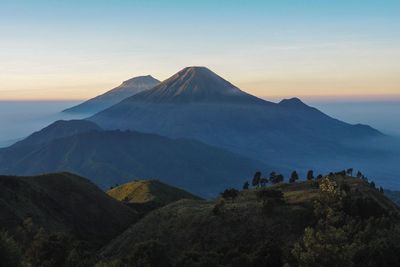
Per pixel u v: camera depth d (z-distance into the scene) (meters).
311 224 84.00
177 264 59.94
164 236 91.25
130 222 132.62
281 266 63.88
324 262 47.75
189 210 101.06
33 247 65.94
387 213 89.94
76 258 61.47
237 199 109.88
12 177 119.50
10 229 91.38
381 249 55.97
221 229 87.75
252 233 84.06
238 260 65.06
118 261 55.66
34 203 114.69
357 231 69.88
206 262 59.56
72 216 120.56
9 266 45.94
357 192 100.50
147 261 56.97
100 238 115.69
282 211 90.12
